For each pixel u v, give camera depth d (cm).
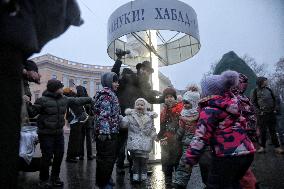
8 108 146
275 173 537
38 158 526
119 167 595
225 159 285
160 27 676
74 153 746
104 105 414
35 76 413
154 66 863
